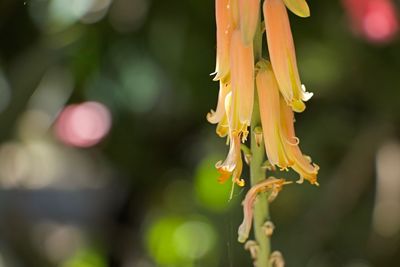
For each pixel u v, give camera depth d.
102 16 7.23
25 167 9.89
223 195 8.03
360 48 7.21
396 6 7.09
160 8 7.14
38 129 8.23
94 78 7.50
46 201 12.01
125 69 7.54
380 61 7.27
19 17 7.76
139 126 8.22
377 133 7.59
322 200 7.55
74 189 12.09
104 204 10.74
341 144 7.64
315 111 7.73
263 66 3.17
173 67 7.26
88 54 7.37
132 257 9.51
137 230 9.55
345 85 7.50
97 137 8.16
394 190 7.67
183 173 8.89
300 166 3.23
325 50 7.28
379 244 7.72
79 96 7.79
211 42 7.11
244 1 3.03
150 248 8.70
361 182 7.65
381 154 7.63
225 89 3.27
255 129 3.26
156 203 9.12
